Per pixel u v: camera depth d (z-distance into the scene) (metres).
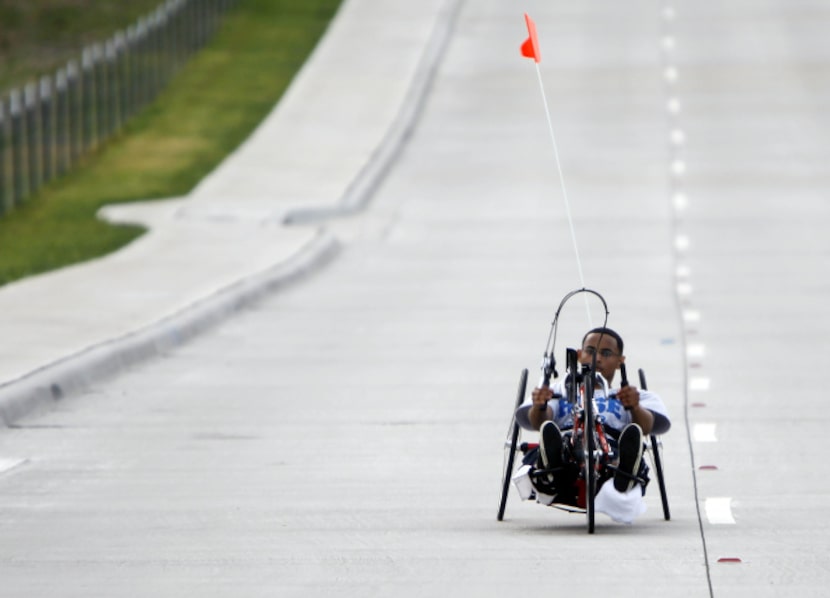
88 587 33.09
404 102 174.12
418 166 147.00
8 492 44.03
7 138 162.00
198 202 129.88
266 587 32.84
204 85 195.12
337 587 32.75
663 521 39.19
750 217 119.88
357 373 65.56
